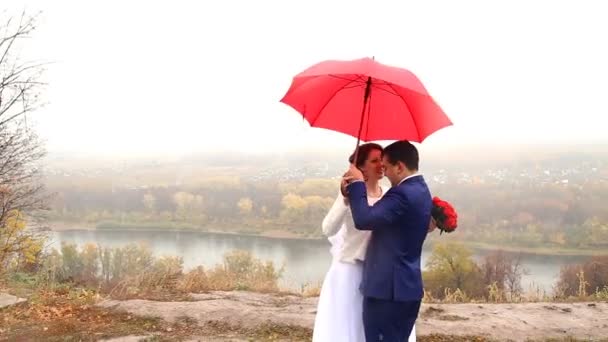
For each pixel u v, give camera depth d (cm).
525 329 577
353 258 364
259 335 542
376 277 326
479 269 2980
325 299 373
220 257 5434
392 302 324
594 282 2192
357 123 362
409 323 335
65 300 677
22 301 662
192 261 4959
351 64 302
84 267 2486
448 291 848
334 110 365
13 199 928
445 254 2986
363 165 357
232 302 658
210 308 611
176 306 619
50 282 813
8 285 776
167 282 799
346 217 360
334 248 385
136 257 2825
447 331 562
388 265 322
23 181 943
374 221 310
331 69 300
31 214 996
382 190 371
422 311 639
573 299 772
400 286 320
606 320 617
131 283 788
